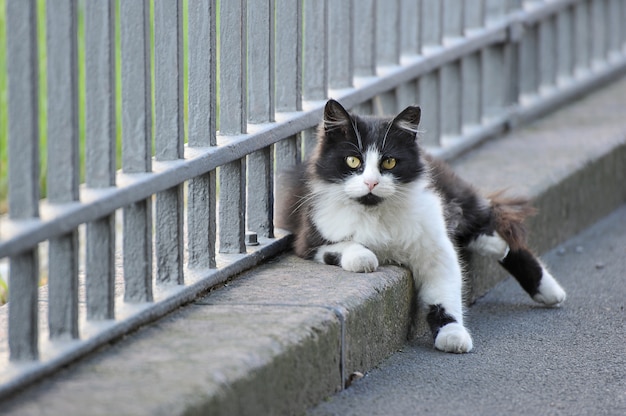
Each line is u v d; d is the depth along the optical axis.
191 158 4.81
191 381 3.72
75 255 4.02
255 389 3.96
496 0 8.97
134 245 4.48
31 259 3.80
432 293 5.63
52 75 3.93
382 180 5.48
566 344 5.51
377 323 5.12
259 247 5.62
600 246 7.78
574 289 6.65
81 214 3.97
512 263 6.32
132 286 4.52
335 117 5.62
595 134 9.12
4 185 8.58
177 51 4.68
